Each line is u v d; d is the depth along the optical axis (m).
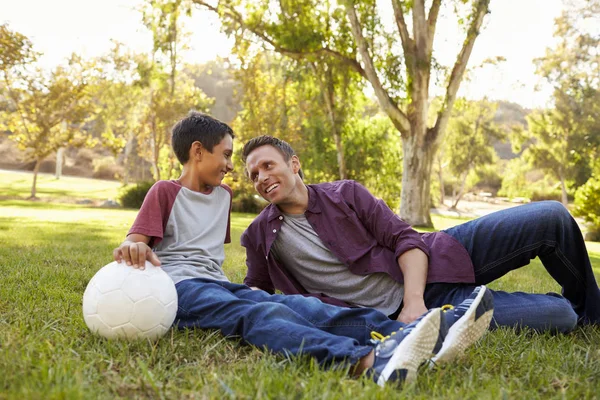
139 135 37.66
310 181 27.14
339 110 22.59
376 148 26.70
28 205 22.36
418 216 19.70
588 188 20.41
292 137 27.14
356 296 2.73
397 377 1.81
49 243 6.97
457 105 21.91
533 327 2.68
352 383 1.78
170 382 1.76
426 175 19.64
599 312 2.83
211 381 1.79
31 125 28.19
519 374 2.00
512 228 2.71
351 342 1.99
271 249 2.88
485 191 61.97
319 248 2.76
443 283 2.64
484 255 2.74
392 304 2.68
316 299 2.38
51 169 56.31
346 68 20.88
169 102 31.31
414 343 1.84
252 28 20.00
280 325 2.14
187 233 2.83
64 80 28.03
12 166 55.41
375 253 2.71
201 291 2.52
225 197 3.06
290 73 23.22
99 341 2.25
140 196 25.92
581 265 2.81
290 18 19.91
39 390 1.58
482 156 46.44
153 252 2.56
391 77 18.72
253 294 2.55
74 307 3.00
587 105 41.78
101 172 54.75
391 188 26.89
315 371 1.79
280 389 1.66
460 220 25.22
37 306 2.96
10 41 25.41
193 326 2.46
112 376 1.82
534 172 61.25
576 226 2.75
